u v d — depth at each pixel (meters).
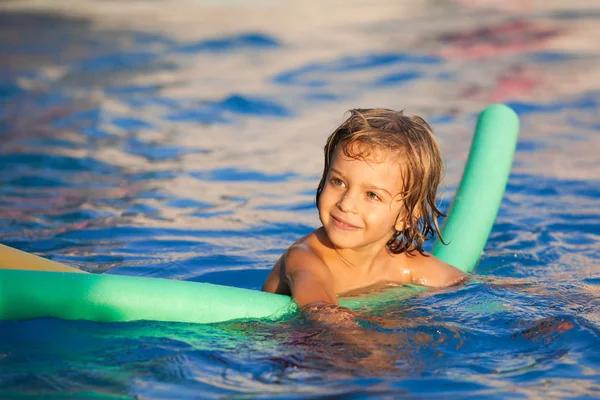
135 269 5.83
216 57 15.47
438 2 21.72
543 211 7.45
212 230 6.89
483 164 6.34
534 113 11.40
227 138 10.35
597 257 6.18
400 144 4.65
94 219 7.14
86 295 4.32
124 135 10.40
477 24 18.23
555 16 18.84
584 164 8.96
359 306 4.71
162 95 12.53
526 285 5.18
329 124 10.99
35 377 3.75
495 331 4.29
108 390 3.61
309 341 4.07
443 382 3.66
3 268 4.55
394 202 4.68
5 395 3.56
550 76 13.54
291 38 17.27
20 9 21.25
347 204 4.60
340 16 20.00
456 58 15.05
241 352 4.00
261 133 10.60
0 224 6.93
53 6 21.64
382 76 13.84
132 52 15.87
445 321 4.42
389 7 21.20
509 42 16.31
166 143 10.06
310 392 3.55
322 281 4.71
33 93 12.60
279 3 21.97
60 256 6.11
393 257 5.24
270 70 14.32
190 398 3.51
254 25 18.70
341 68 14.44
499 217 7.30
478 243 5.85
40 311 4.30
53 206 7.52
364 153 4.58
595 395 3.57
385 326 4.29
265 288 5.05
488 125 6.64
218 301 4.41
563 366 3.87
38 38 17.33
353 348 3.99
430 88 12.98
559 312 4.58
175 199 7.84
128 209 7.48
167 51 16.02
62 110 11.56
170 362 3.90
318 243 5.02
